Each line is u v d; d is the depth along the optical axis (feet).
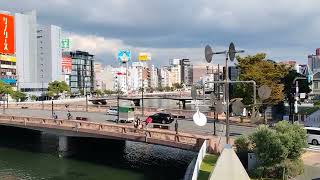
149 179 155.63
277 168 105.09
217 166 68.08
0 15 557.74
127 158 197.26
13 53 582.76
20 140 263.08
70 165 184.34
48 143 249.34
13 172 174.40
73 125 192.24
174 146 145.59
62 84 629.10
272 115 246.06
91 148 216.95
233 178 66.74
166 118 212.02
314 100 365.20
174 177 157.89
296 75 252.62
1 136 281.54
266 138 106.32
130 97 606.14
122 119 231.30
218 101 97.50
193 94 103.71
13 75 593.01
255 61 217.36
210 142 134.21
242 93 209.15
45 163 190.60
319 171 109.91
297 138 106.73
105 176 161.99
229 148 69.41
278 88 210.38
